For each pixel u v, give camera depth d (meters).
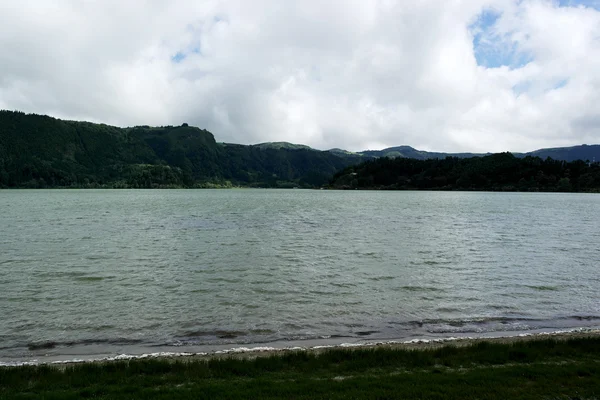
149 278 24.52
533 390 9.07
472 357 11.44
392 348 12.77
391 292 21.58
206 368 10.62
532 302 20.02
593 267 28.86
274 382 9.62
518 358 11.55
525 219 69.62
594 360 11.34
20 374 10.25
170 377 10.05
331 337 14.84
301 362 11.16
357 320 16.91
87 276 25.03
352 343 14.15
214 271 26.50
